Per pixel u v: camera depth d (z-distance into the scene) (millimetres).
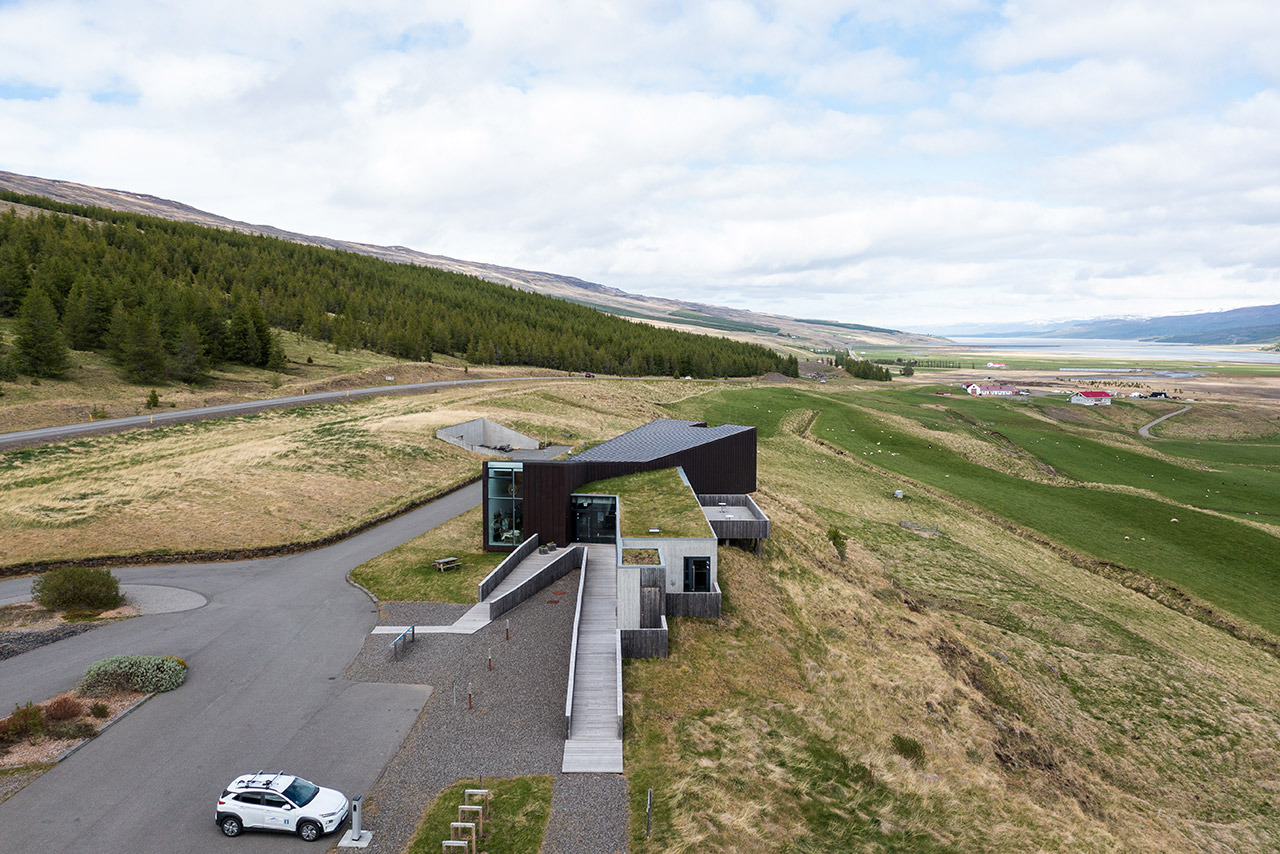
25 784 19609
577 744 22344
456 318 185750
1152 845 26188
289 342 143250
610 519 43469
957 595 50031
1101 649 44125
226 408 84562
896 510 69875
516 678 26578
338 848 17562
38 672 26141
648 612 30750
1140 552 63062
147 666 25312
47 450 59125
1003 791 25906
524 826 18375
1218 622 50906
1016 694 36562
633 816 18953
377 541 45000
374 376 120250
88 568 33969
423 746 22094
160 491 48781
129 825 18219
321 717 23703
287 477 54938
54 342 89688
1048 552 62875
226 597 34688
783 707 27406
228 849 17453
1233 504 82875
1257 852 28203
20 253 125500
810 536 52094
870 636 37750
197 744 21984
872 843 20312
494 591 35438
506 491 42875
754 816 19844
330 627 31172
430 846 17531
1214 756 34562
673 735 23500
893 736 27594
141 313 100938
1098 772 32031
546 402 104938
